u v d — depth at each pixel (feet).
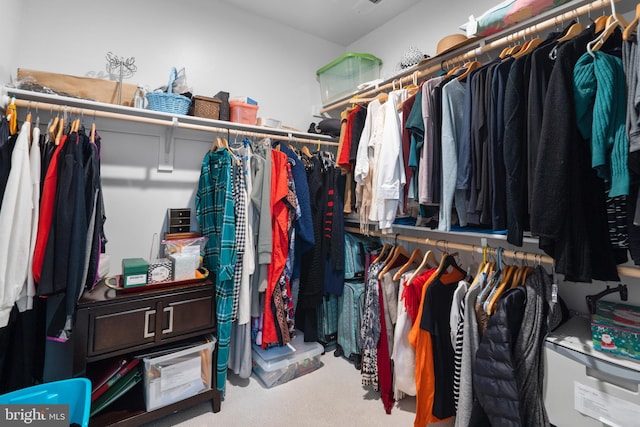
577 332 3.94
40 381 4.72
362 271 7.47
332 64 8.28
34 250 4.10
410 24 7.68
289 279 6.40
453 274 5.31
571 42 3.40
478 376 3.94
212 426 4.99
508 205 3.74
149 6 6.57
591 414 3.38
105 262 5.44
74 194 4.19
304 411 5.40
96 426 4.41
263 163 5.97
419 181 4.92
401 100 5.72
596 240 3.39
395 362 5.30
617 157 2.92
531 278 4.30
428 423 5.03
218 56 7.46
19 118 5.30
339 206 7.06
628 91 2.82
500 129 3.90
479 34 4.91
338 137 8.09
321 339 7.51
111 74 6.13
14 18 5.03
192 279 5.41
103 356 4.46
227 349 5.47
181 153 6.86
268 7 7.80
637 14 2.87
